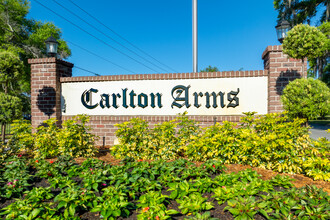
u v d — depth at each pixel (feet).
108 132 25.11
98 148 23.47
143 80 24.77
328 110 16.84
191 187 11.91
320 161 14.06
